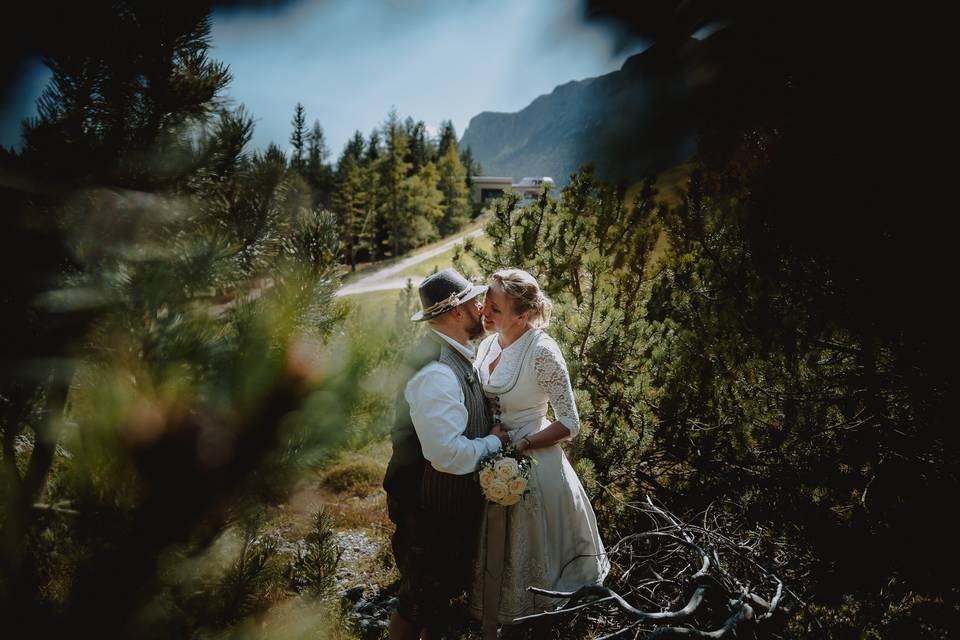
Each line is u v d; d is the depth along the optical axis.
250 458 0.80
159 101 0.92
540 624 2.37
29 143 0.80
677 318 3.95
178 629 0.93
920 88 0.97
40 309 0.79
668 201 4.07
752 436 3.17
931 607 2.45
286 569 1.84
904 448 2.61
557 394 2.31
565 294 4.42
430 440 2.04
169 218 0.90
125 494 0.80
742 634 2.14
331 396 0.85
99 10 0.84
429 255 35.19
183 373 0.78
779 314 2.95
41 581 0.86
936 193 1.79
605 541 3.27
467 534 2.29
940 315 2.20
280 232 1.00
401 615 2.29
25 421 0.87
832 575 2.61
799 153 1.62
